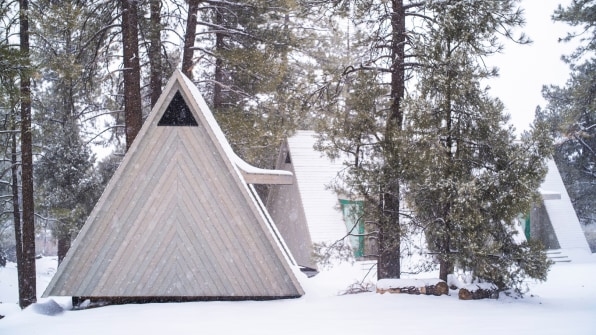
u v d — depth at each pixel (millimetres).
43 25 13195
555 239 25578
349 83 13414
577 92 21328
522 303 10688
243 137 17016
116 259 10828
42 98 21359
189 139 11023
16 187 17766
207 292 10953
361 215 12609
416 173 11750
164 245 10953
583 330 7441
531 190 10852
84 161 25750
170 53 20469
